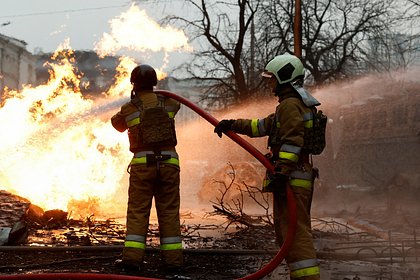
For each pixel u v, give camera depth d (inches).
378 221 422.9
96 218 432.1
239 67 1108.5
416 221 410.6
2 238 260.8
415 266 228.7
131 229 212.5
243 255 251.6
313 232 335.6
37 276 183.3
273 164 172.2
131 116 217.5
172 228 215.9
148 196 215.2
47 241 284.2
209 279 201.0
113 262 227.8
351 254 246.8
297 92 169.8
